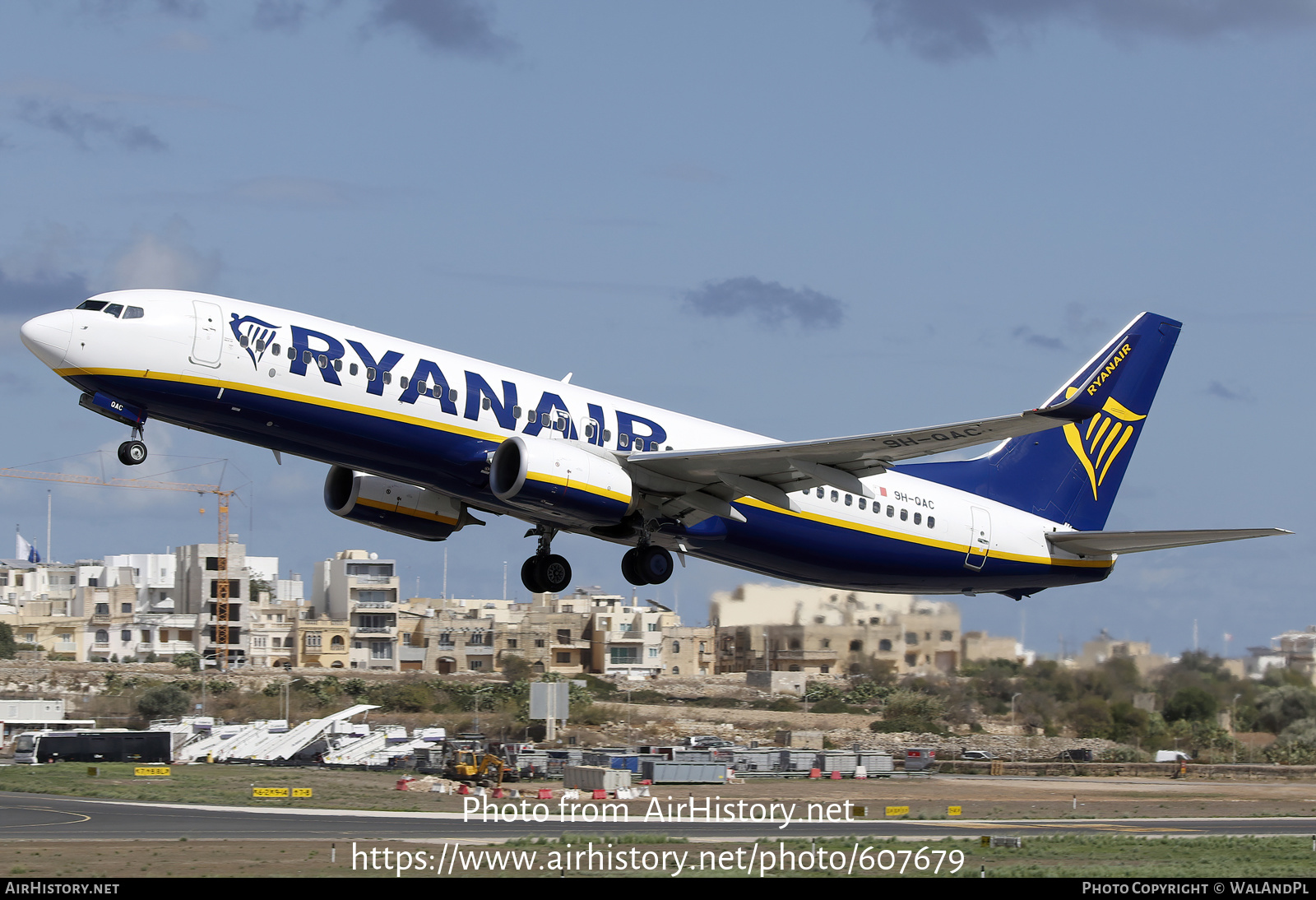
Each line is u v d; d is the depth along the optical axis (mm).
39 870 75562
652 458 97250
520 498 92625
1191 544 117750
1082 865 88375
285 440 92688
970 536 116000
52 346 85500
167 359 87250
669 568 105188
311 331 92188
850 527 110000
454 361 97250
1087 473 123375
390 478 98875
